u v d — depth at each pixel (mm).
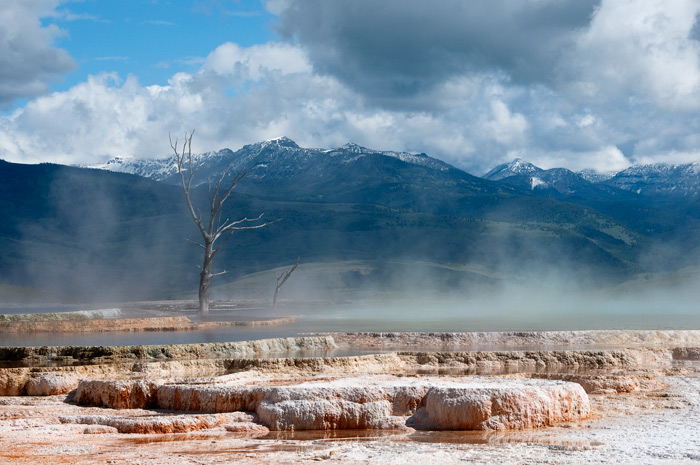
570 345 34188
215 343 29875
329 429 15773
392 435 15062
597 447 13539
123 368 24266
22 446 14070
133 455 13242
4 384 21469
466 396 15727
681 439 14242
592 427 15742
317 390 16344
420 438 14648
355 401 16172
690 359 30156
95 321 43500
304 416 15820
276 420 15812
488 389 15859
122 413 17500
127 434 15383
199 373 24688
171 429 15570
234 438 14891
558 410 16375
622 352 28984
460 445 13797
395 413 16219
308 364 25391
